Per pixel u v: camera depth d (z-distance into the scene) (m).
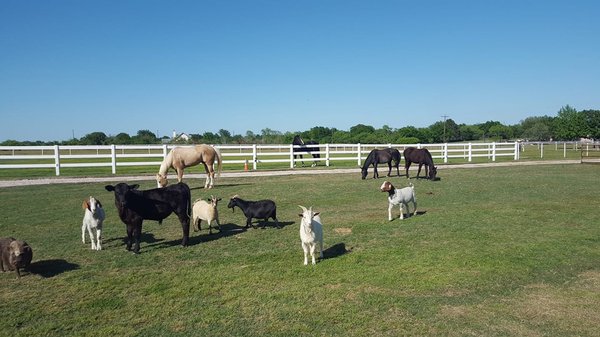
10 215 11.95
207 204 9.91
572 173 21.86
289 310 5.75
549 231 9.60
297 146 26.41
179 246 8.92
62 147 21.14
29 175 21.48
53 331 5.27
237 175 22.17
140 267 7.59
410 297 6.14
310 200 14.40
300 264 7.66
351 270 7.27
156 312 5.75
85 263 7.81
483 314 5.59
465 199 14.05
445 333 5.10
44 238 9.52
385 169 25.25
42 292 6.46
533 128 82.06
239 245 8.98
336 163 30.77
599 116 72.31
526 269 7.21
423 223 10.58
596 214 11.33
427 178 19.97
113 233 10.04
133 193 8.25
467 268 7.27
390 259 7.82
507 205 12.75
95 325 5.42
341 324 5.34
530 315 5.55
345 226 10.50
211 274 7.18
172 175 21.73
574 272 7.09
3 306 5.98
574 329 5.17
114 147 21.70
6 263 7.21
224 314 5.67
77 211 12.51
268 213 10.38
